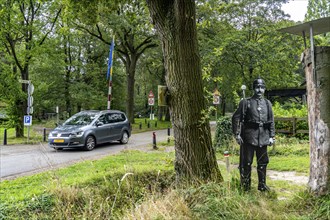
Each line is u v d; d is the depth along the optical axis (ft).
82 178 21.77
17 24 60.13
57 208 16.11
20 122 63.26
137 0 31.71
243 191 14.79
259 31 81.30
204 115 16.70
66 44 95.96
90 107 107.76
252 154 16.78
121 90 119.96
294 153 33.81
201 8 32.71
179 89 16.52
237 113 17.25
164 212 11.53
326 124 13.56
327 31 14.97
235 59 77.56
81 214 15.69
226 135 34.68
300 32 15.35
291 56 79.20
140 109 169.17
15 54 62.34
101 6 28.66
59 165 30.81
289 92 91.15
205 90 17.37
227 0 75.56
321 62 13.76
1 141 56.70
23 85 64.03
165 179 20.24
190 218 11.39
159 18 16.97
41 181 22.72
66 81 102.83
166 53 16.92
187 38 16.39
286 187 19.53
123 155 34.17
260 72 80.33
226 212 11.78
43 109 118.42
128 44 91.81
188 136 16.52
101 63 114.93
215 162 17.04
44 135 56.29
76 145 42.14
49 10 63.57
